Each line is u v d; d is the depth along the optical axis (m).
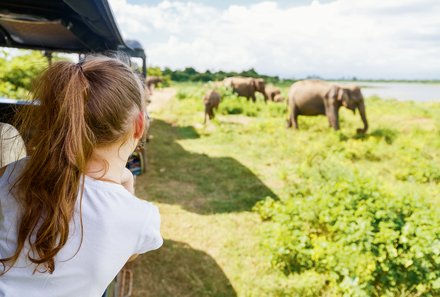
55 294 0.86
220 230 5.26
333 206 4.79
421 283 3.55
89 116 0.85
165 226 5.35
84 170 0.86
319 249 4.01
